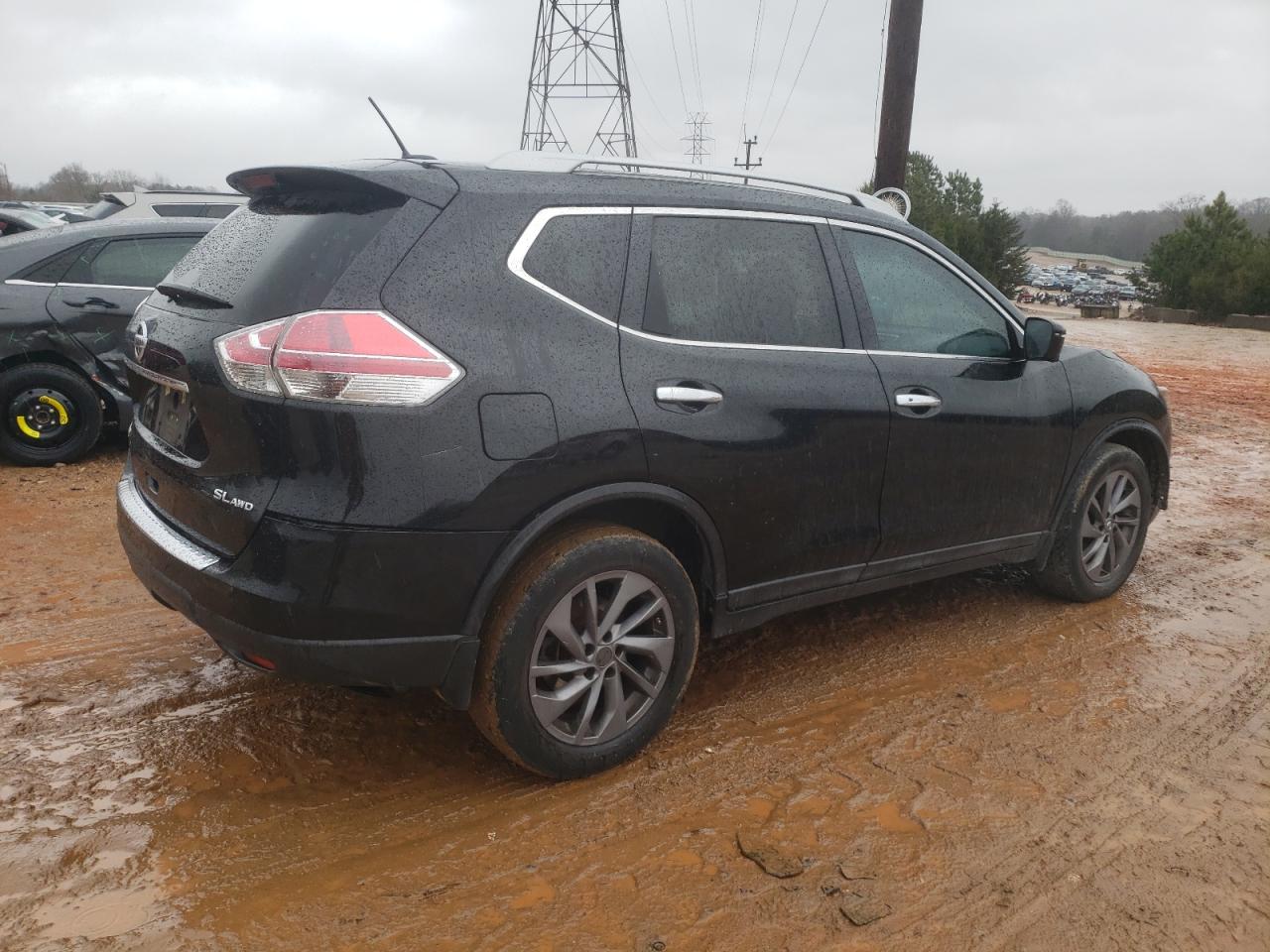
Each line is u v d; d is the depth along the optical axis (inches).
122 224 269.4
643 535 118.6
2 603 168.4
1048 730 134.5
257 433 101.0
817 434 131.0
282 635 101.7
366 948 89.9
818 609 178.7
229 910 94.3
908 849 106.4
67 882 97.3
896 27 433.1
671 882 100.3
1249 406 490.0
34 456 261.3
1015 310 163.6
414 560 102.3
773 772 122.1
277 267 106.7
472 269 107.9
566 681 115.6
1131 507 185.0
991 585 194.4
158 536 115.3
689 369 120.7
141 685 139.7
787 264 135.3
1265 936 93.9
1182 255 1386.6
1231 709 142.3
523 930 92.7
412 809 112.2
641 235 122.2
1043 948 91.8
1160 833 110.3
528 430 106.9
